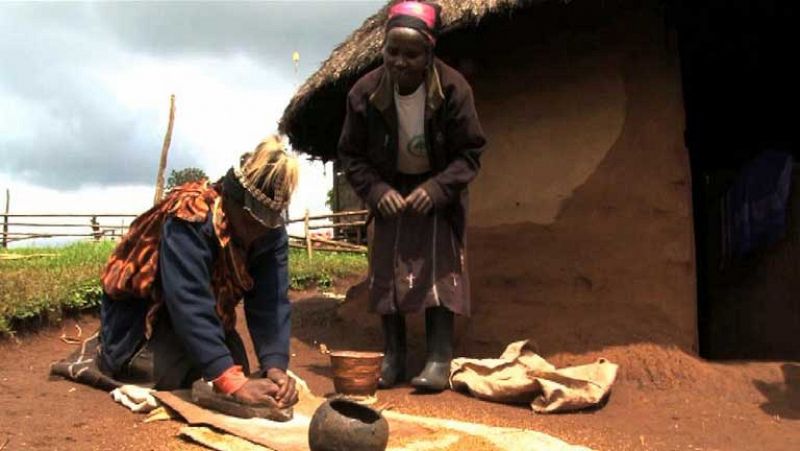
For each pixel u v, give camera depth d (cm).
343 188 1766
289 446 284
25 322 560
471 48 543
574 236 501
